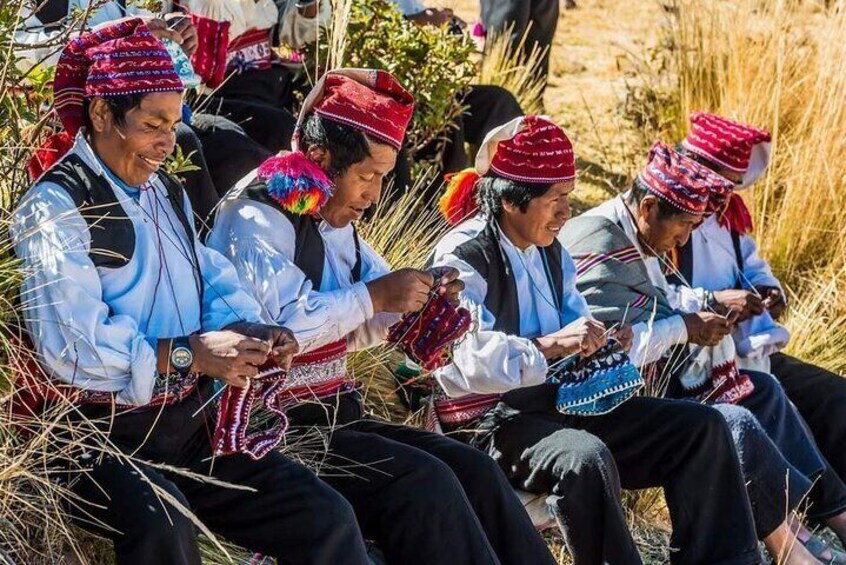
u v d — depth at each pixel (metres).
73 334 3.44
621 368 4.33
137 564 3.36
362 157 4.00
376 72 4.05
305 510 3.63
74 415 3.57
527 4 8.24
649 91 8.36
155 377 3.53
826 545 4.97
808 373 5.55
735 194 5.56
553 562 4.08
